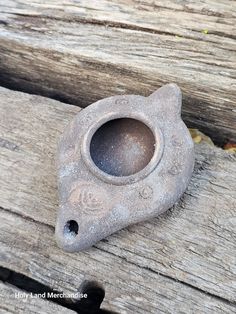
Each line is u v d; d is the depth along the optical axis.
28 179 0.16
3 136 0.17
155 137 0.15
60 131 0.17
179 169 0.14
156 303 0.14
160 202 0.14
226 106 0.17
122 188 0.14
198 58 0.17
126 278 0.14
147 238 0.15
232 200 0.15
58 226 0.14
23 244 0.15
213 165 0.16
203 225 0.15
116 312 0.14
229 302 0.14
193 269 0.14
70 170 0.15
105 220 0.14
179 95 0.15
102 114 0.15
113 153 0.16
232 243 0.14
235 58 0.17
